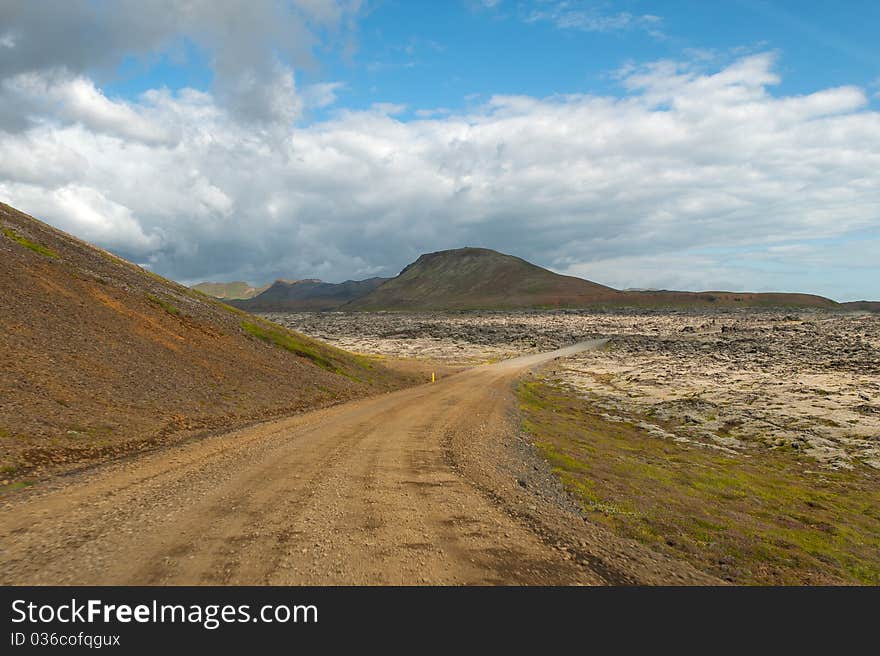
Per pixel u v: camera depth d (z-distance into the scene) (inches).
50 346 971.9
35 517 415.5
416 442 901.8
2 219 1616.6
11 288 1130.0
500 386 2340.1
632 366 3567.9
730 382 2623.0
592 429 1547.7
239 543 370.6
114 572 317.4
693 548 573.3
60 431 698.2
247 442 817.5
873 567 631.2
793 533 737.6
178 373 1181.7
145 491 507.5
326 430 986.7
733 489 981.2
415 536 408.8
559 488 742.5
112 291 1491.1
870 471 1234.6
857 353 3641.7
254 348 1749.5
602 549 443.8
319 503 485.1
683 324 7775.6
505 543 412.8
